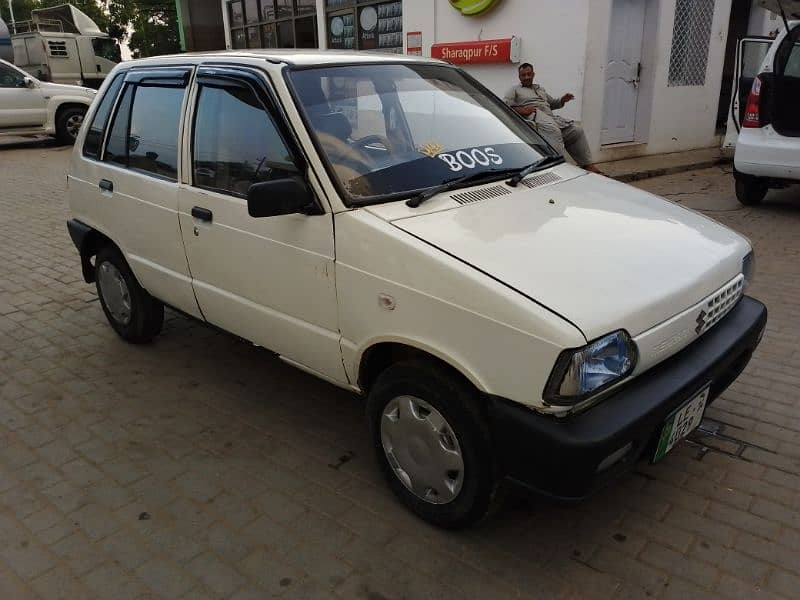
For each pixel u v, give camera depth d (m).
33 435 3.45
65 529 2.75
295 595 2.40
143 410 3.69
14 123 14.80
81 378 4.06
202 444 3.35
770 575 2.44
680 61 10.88
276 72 2.99
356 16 12.58
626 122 10.62
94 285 5.72
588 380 2.12
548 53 9.42
